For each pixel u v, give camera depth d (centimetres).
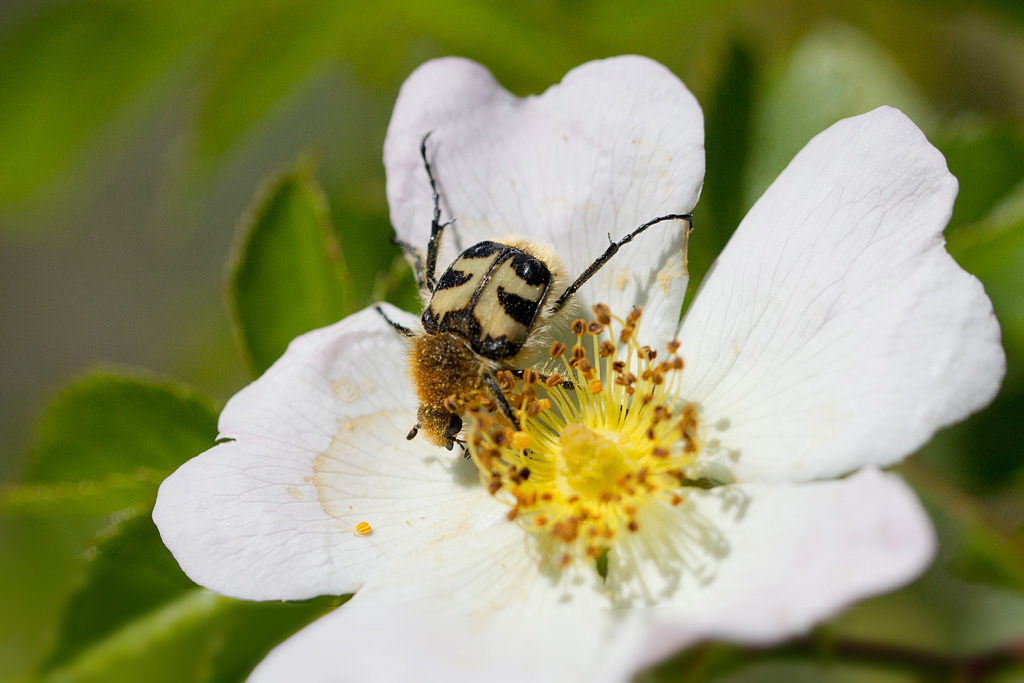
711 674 14
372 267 16
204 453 14
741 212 16
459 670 13
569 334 15
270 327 15
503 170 15
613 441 14
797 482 13
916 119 16
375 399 14
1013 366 16
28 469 15
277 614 15
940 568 16
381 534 14
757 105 16
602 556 14
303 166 15
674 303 14
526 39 16
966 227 15
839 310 13
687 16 16
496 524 14
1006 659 14
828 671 14
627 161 14
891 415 13
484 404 14
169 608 15
